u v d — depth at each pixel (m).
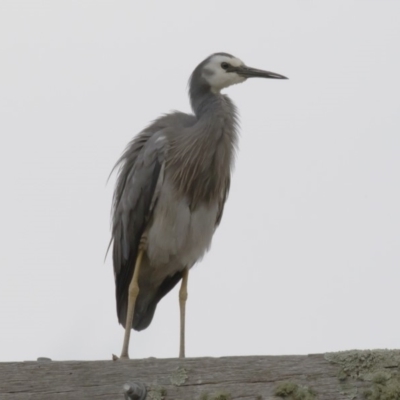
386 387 6.59
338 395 6.70
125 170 12.03
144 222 11.56
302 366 6.82
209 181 11.66
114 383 6.94
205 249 11.87
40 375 6.97
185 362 6.93
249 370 6.86
